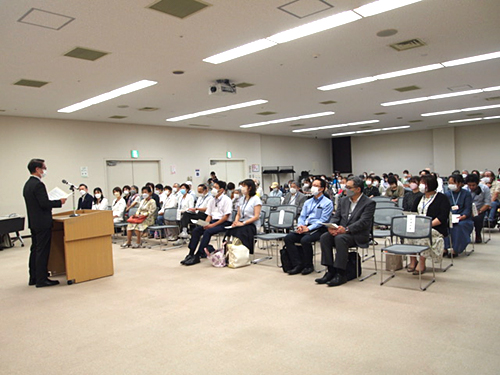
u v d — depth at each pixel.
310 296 3.94
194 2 3.77
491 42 5.45
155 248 7.43
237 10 4.01
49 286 4.80
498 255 5.48
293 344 2.82
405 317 3.24
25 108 8.52
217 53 5.43
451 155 17.23
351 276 4.49
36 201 4.71
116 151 11.38
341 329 3.05
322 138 20.39
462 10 4.28
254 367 2.50
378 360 2.51
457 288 3.99
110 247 5.24
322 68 6.48
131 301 4.05
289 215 5.53
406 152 18.83
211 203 6.11
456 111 12.27
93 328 3.34
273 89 7.93
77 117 10.08
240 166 15.58
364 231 4.43
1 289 4.75
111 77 6.36
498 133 16.30
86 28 4.28
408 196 5.73
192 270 5.36
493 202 7.56
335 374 2.36
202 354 2.73
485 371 2.31
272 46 5.25
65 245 4.82
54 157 10.11
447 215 4.53
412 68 6.77
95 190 9.10
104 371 2.55
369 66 6.50
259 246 7.07
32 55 5.09
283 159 18.06
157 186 9.88
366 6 4.10
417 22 4.59
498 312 3.27
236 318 3.41
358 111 11.42
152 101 8.48
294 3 3.92
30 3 3.62
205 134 13.98
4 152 9.28
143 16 4.04
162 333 3.15
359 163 20.36
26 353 2.89
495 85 8.48
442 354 2.55
